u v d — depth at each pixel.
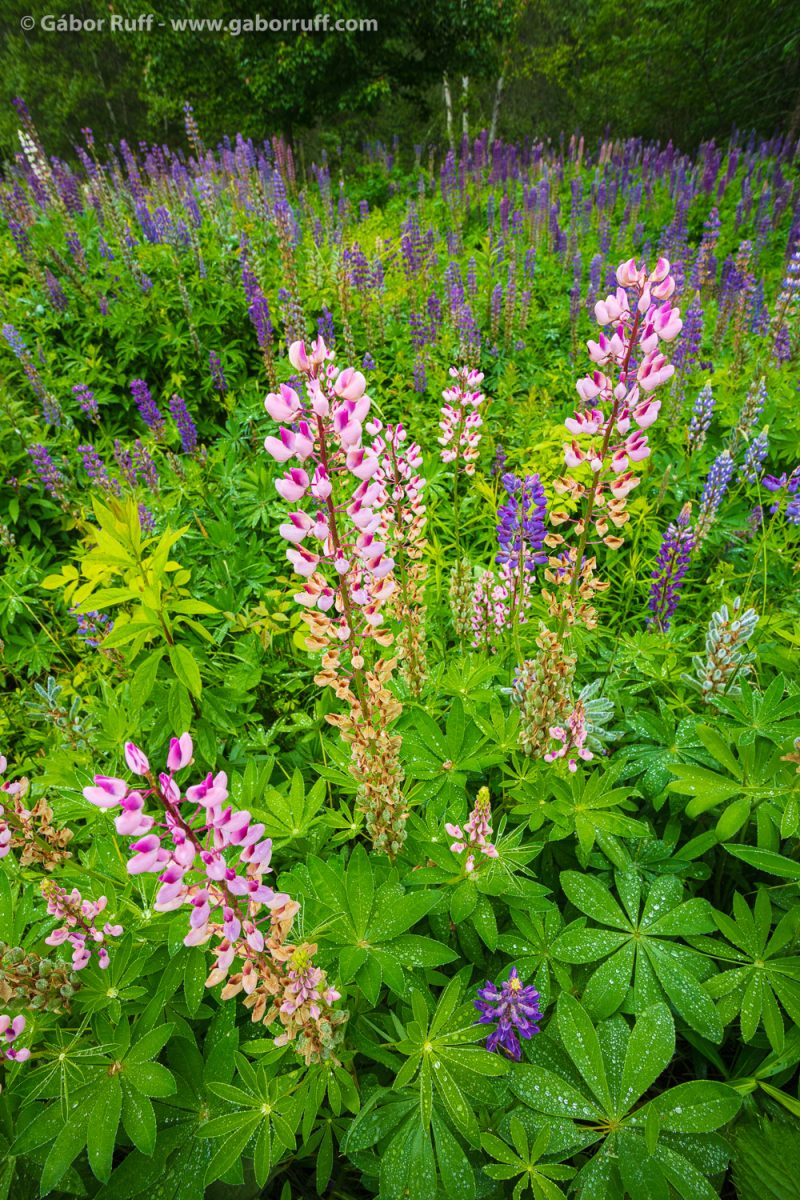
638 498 4.55
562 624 2.58
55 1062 2.06
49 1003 2.07
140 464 5.34
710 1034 2.15
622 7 25.16
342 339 7.62
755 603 4.20
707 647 2.96
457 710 2.83
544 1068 2.16
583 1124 2.13
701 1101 2.00
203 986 2.22
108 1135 1.91
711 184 14.92
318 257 8.59
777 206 12.83
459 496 5.59
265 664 3.81
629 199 13.95
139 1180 2.02
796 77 21.61
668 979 2.26
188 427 5.80
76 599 2.55
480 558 4.78
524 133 28.44
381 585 1.91
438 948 2.19
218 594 4.13
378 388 6.65
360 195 16.77
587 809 2.58
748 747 2.54
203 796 1.35
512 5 22.00
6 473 5.68
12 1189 2.08
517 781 2.75
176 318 7.90
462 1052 2.06
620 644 3.75
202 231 9.49
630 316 2.07
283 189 11.67
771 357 6.12
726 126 23.70
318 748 3.44
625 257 11.27
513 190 15.15
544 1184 1.88
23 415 6.08
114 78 31.77
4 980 1.97
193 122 12.72
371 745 2.12
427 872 2.41
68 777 2.79
